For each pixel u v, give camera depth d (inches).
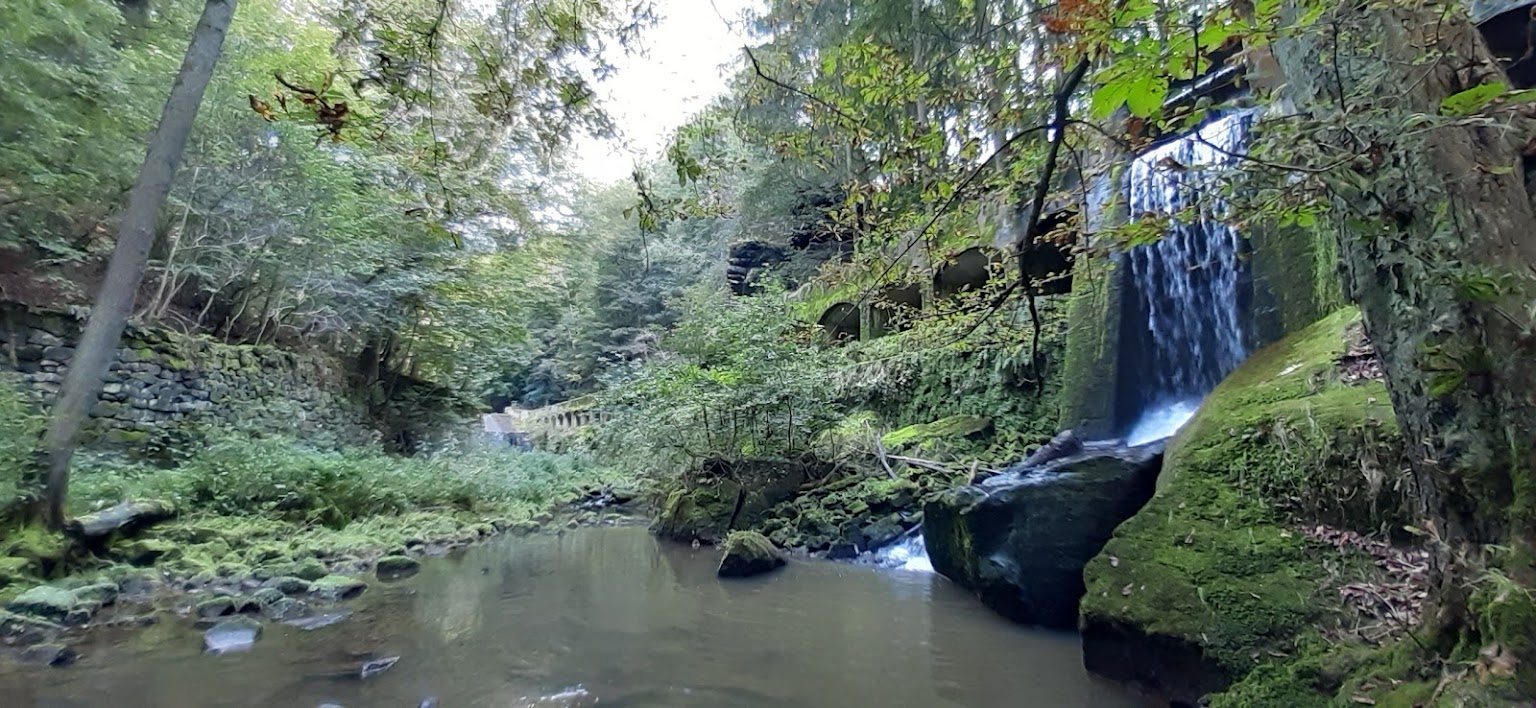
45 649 130.9
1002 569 167.2
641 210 112.5
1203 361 262.4
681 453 330.6
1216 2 67.2
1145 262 292.7
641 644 149.6
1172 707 108.8
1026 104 102.8
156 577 183.6
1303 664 91.5
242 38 318.0
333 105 90.3
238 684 121.3
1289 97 83.9
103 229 318.0
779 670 132.6
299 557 224.2
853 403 411.2
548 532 329.7
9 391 195.5
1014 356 333.7
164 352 316.2
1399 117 61.0
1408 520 103.5
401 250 476.4
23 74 232.8
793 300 348.5
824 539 265.6
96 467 255.0
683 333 362.9
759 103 145.2
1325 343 167.0
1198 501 128.7
